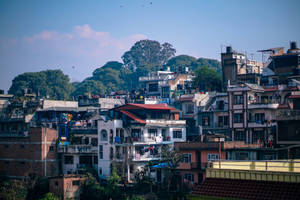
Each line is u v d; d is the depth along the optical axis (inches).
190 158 2546.8
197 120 3348.9
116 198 2546.8
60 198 2623.0
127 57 7042.3
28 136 3073.3
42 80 5890.8
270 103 2930.6
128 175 2785.4
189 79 4505.4
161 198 2445.9
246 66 3838.6
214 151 2463.1
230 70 3762.3
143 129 2933.1
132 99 4276.6
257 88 3127.5
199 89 3973.9
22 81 5841.5
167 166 2591.0
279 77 3410.4
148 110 3046.3
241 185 1258.0
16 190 2714.1
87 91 5900.6
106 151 2903.5
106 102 4200.3
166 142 3036.4
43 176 2965.1
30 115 3575.3
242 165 1307.8
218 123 3225.9
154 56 7047.2
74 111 3567.9
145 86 4768.7
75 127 3174.2
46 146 3019.2
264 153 2327.8
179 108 3494.1
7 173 3147.1
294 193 1143.0
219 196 1267.2
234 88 3090.6
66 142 3088.1
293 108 2733.8
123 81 6451.8
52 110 3481.8
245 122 3014.3
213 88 3996.1
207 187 1321.4
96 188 2642.7
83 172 2913.4
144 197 2482.8
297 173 1164.5
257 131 2965.1
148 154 2910.9
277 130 2268.7
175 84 4365.2
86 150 3002.0
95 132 3070.9
